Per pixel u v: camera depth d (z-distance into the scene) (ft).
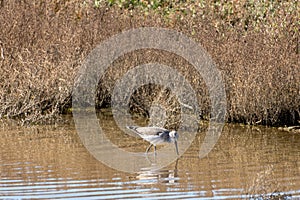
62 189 35.27
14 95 56.44
